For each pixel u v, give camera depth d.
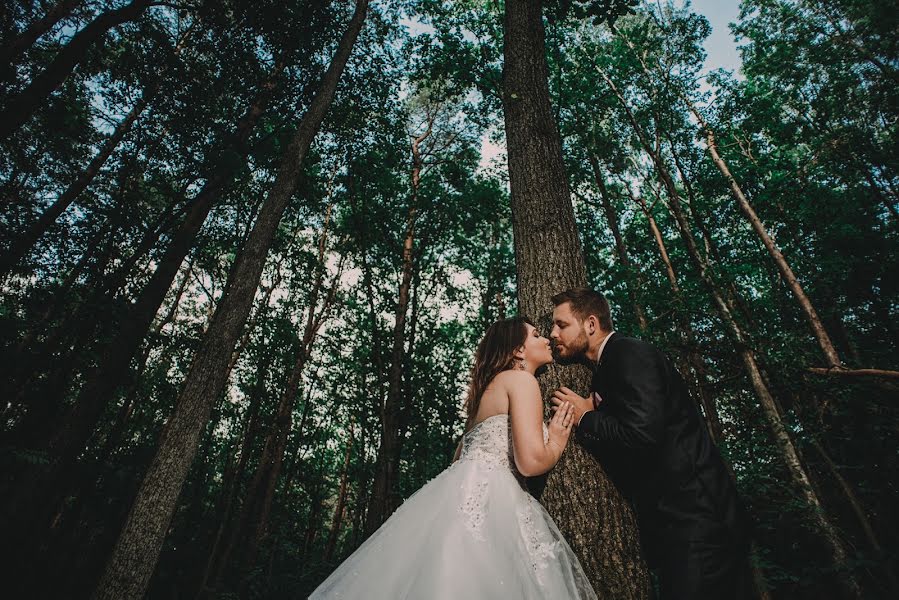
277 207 7.03
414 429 17.16
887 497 7.08
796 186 14.02
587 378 2.35
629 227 17.64
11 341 9.76
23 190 11.95
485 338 2.27
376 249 18.28
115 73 10.70
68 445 8.76
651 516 1.79
